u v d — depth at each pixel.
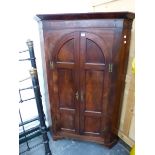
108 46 1.35
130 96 1.66
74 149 1.81
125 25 1.30
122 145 1.85
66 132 1.83
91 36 1.35
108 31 1.31
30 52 1.47
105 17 1.26
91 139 1.78
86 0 1.82
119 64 1.41
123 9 1.52
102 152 1.76
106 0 1.66
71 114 1.71
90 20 1.30
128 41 1.45
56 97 1.66
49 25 1.38
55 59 1.50
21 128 1.93
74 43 1.41
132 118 1.70
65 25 1.36
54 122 1.80
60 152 1.77
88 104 1.62
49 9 1.71
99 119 1.67
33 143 1.92
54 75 1.57
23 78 1.77
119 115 1.76
